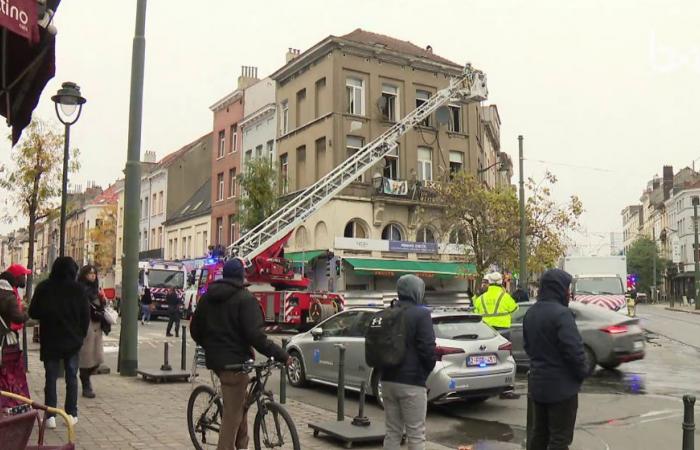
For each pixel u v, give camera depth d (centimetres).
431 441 809
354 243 3309
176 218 5200
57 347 785
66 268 794
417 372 558
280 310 2516
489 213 2870
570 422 535
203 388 681
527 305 1452
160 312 3600
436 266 3453
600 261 3061
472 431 864
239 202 3169
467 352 966
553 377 533
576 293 3003
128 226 1282
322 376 1153
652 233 10812
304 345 1209
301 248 3438
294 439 576
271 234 2766
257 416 624
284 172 3762
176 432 781
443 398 942
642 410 1003
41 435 508
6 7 459
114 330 2627
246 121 4156
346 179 3106
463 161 3822
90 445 711
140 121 1305
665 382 1282
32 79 631
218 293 581
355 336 1095
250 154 4172
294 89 3694
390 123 3541
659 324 3406
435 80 3728
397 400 570
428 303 3158
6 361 655
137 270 1286
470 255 2970
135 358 1269
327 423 805
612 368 1476
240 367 576
